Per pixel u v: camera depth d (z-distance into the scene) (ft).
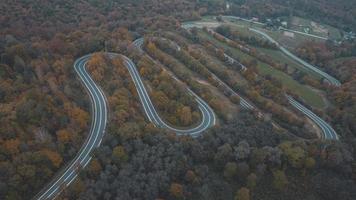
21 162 587.27
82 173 614.34
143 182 598.75
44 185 611.47
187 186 627.87
